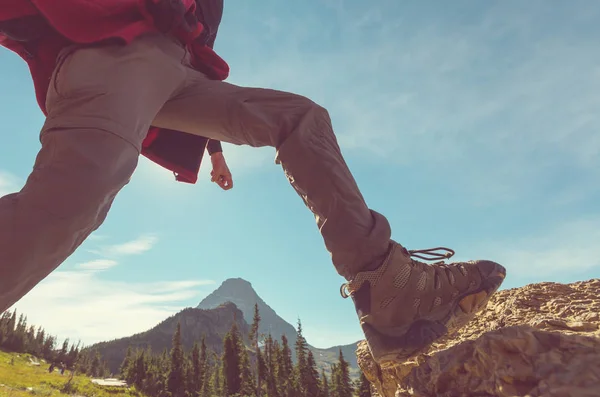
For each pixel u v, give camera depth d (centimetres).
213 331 19712
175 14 119
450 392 96
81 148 94
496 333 89
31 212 85
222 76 155
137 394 4309
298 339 5666
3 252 81
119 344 17150
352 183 122
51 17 102
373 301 114
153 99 115
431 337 111
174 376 6700
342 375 5369
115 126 99
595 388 72
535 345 83
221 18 167
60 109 101
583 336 83
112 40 108
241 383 6009
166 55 120
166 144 175
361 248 115
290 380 5450
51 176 90
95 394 3450
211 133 137
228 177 229
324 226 119
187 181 182
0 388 2280
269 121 125
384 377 204
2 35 122
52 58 119
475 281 121
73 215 89
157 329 18988
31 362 6506
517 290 227
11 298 84
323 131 127
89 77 102
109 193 97
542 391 75
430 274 118
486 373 89
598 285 204
